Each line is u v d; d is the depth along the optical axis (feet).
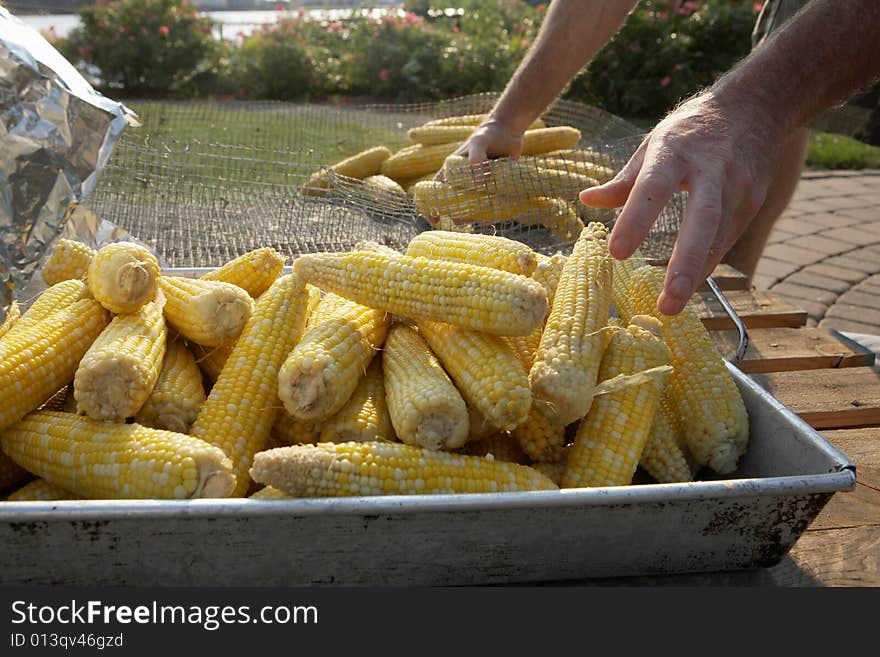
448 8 38.32
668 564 4.14
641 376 4.58
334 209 9.30
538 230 9.98
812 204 20.08
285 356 4.91
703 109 4.56
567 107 15.14
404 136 17.57
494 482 4.16
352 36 31.19
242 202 9.02
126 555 3.58
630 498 3.72
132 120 5.90
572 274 5.13
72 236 6.77
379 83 29.96
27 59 5.35
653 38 26.55
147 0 29.37
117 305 4.63
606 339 4.96
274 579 3.76
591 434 4.62
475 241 5.50
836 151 24.53
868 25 4.92
